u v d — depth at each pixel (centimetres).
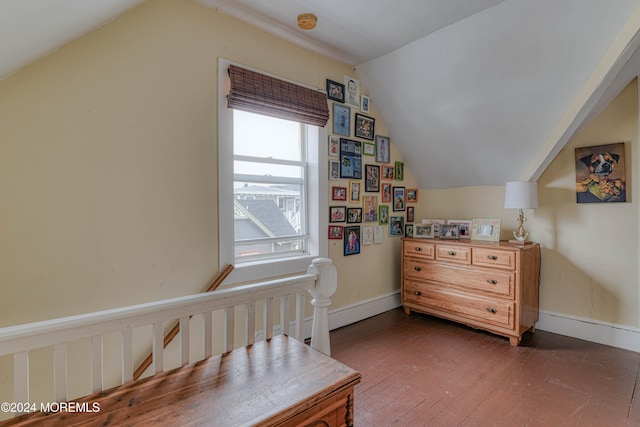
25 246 156
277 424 96
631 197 251
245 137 247
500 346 262
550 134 260
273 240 262
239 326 229
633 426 165
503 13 217
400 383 208
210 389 109
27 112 155
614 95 249
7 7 96
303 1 210
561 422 169
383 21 234
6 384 151
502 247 267
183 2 203
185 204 205
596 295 268
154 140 193
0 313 151
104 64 175
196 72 209
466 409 181
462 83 267
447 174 349
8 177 151
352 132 310
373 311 335
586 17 198
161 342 121
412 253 332
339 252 301
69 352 170
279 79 247
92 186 173
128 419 94
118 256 181
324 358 132
